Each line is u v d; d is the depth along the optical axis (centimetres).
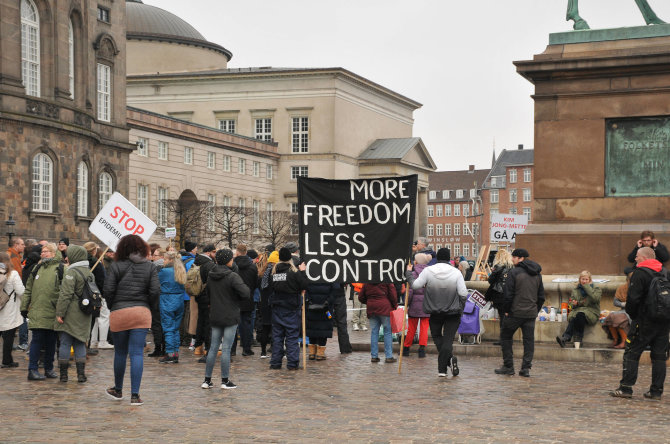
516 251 1670
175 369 1803
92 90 5638
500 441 1070
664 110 1975
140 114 8306
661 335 1380
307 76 10894
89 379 1634
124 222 1978
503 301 1681
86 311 1567
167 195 8706
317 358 1969
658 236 1959
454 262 3011
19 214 4788
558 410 1288
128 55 11506
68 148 5178
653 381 1394
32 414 1255
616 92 2011
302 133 10938
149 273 1362
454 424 1179
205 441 1070
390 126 12300
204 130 9331
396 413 1263
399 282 1777
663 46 1988
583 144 2042
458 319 1659
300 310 1862
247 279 2077
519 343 2047
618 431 1132
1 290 1795
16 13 4750
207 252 2056
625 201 2011
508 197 18475
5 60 4691
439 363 1652
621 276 1989
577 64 2011
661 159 1989
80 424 1178
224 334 1516
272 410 1291
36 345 1612
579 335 1931
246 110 11075
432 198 19750
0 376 1675
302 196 1819
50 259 1627
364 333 2794
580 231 2028
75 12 5359
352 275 1800
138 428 1151
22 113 4753
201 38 12156
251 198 10244
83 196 5459
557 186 2062
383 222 1791
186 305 2303
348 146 11112
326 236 1811
